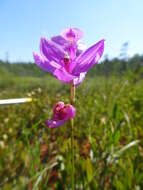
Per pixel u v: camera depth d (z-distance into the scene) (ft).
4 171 0.47
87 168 0.38
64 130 0.59
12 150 0.53
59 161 0.45
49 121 0.26
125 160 0.43
